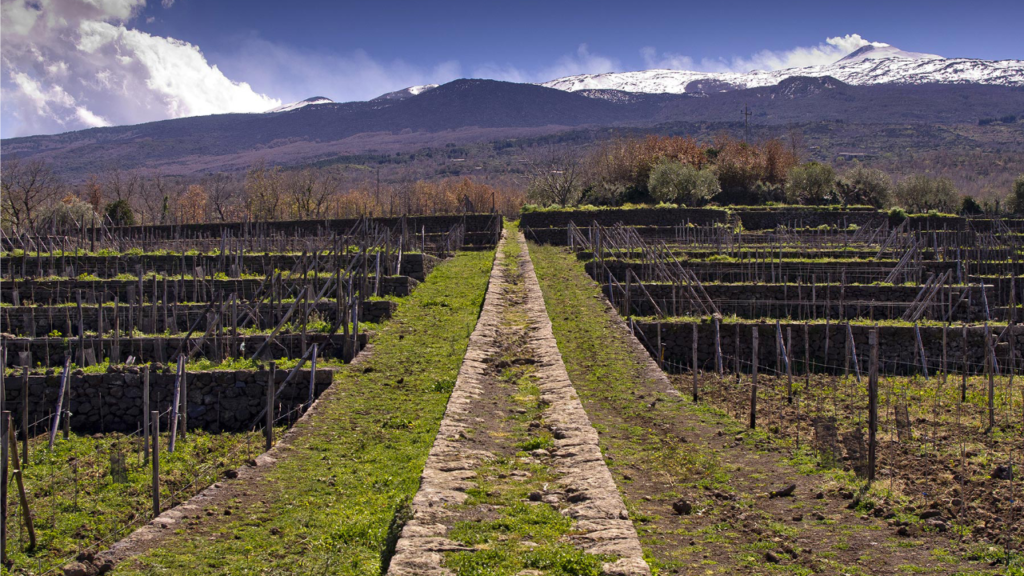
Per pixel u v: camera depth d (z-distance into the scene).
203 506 11.80
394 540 9.84
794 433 15.46
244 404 20.33
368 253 36.00
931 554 9.43
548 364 19.53
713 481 11.99
